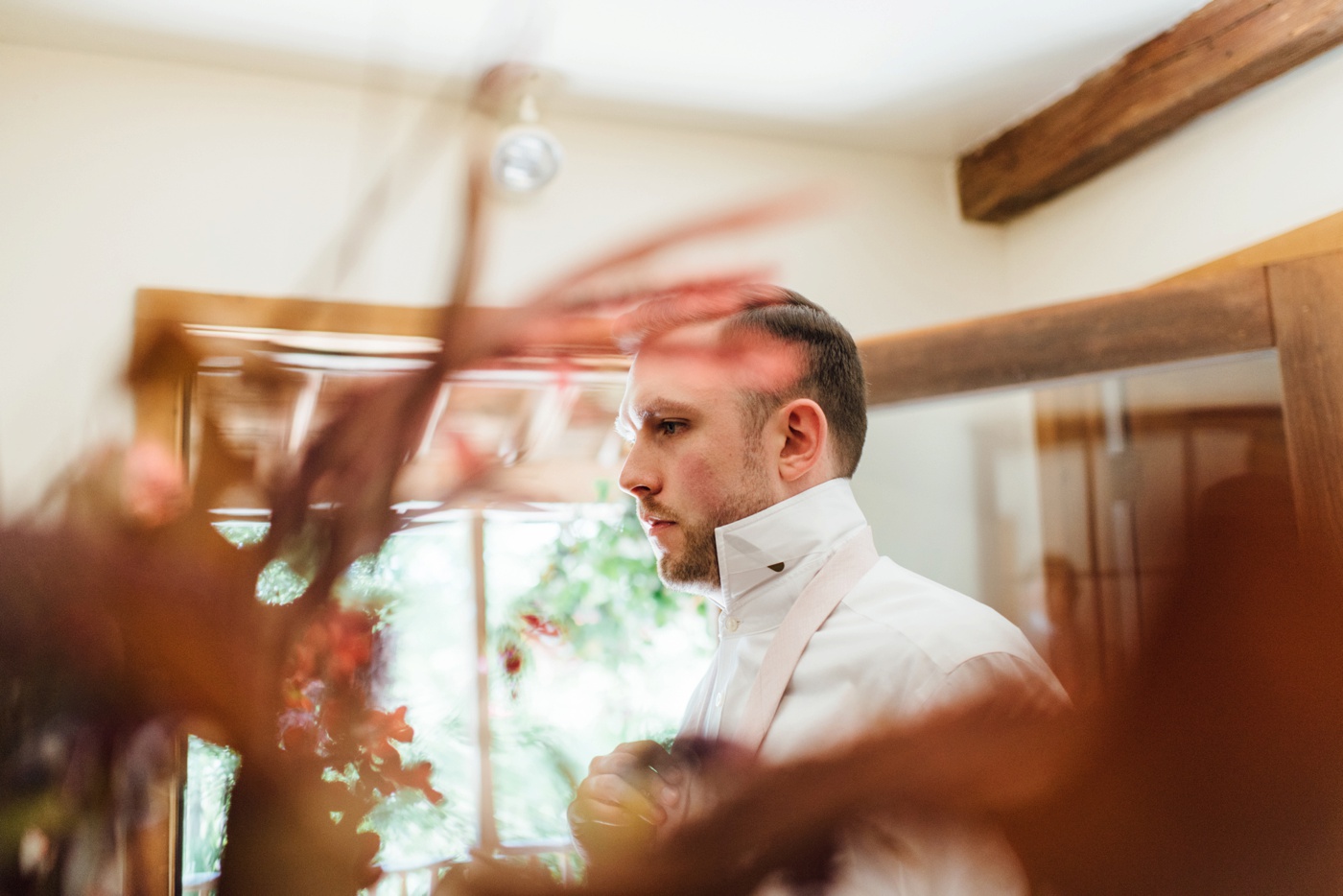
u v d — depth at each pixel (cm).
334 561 12
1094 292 231
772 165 240
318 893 12
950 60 211
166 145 196
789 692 69
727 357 13
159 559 12
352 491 13
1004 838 10
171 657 12
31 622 12
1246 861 9
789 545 77
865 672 65
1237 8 184
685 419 76
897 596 73
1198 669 9
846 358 88
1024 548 235
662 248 12
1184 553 9
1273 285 151
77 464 12
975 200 250
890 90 223
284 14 185
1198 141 204
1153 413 187
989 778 10
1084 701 10
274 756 12
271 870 12
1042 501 221
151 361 12
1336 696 9
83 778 12
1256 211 191
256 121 201
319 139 204
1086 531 206
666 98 222
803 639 71
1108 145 214
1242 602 9
